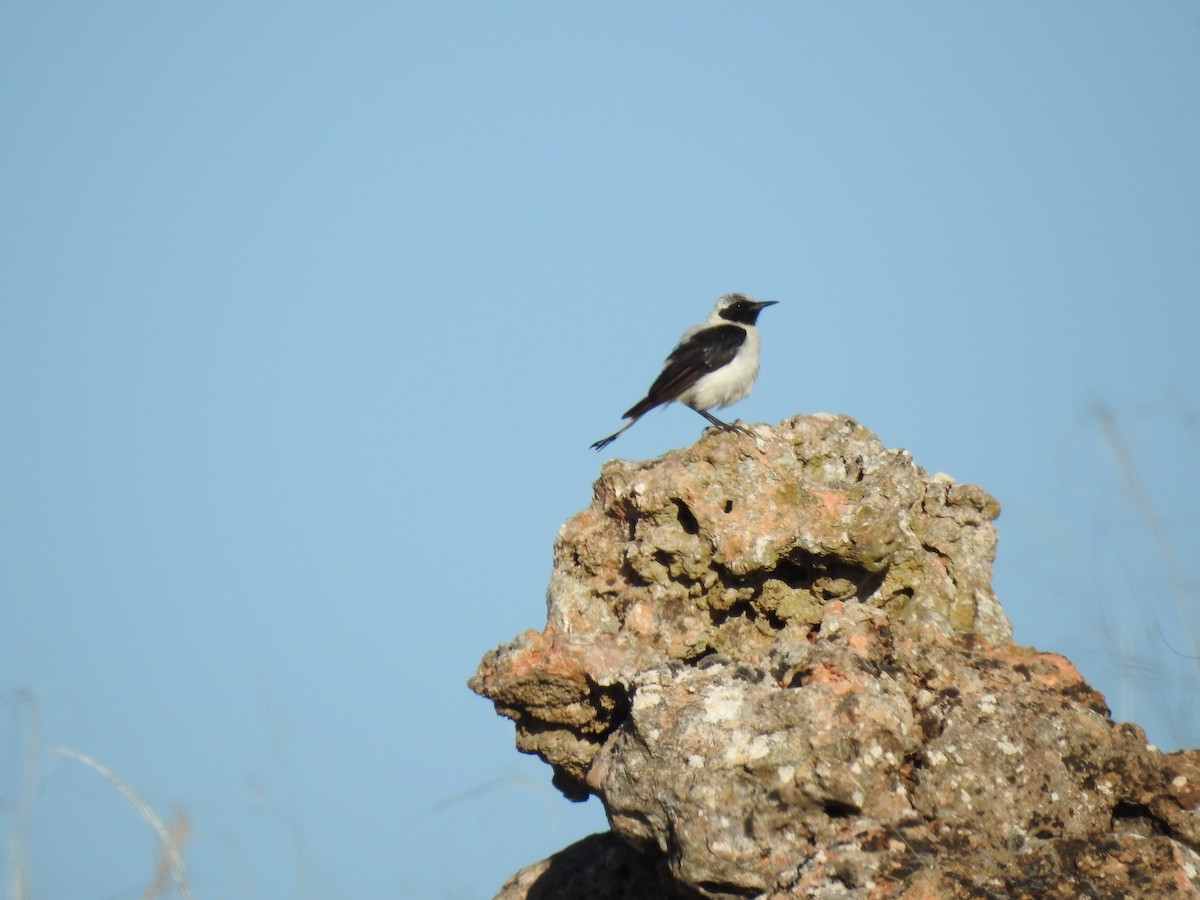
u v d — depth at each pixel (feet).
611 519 43.78
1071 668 38.68
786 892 32.86
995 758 35.32
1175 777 35.94
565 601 43.11
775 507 41.45
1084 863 33.14
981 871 32.94
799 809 34.24
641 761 35.14
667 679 36.78
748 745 34.47
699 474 41.88
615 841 42.88
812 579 41.98
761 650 41.86
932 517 43.16
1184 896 32.27
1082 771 35.50
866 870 32.76
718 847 33.88
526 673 40.78
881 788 34.30
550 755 41.98
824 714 34.53
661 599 41.86
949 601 41.86
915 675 37.50
